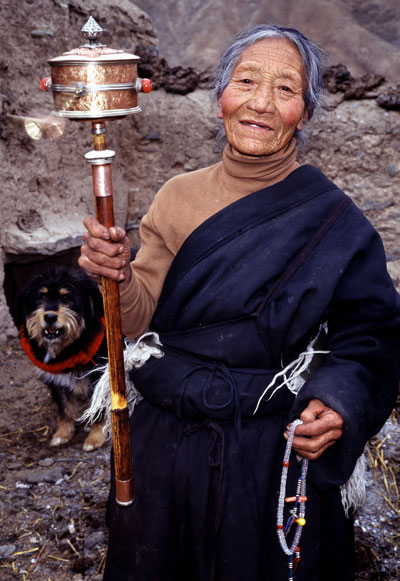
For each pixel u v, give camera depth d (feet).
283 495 5.29
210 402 5.46
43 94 16.67
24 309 11.94
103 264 4.86
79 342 11.82
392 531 9.27
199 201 5.69
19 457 11.78
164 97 18.98
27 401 13.78
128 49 20.01
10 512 10.05
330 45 62.85
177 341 5.65
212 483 5.58
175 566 5.89
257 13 64.18
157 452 5.78
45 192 17.03
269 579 5.74
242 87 5.26
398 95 17.38
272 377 5.51
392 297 5.41
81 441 12.37
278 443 5.60
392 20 65.16
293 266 5.30
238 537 5.50
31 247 16.07
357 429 5.04
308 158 17.93
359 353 5.34
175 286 5.58
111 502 6.43
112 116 4.51
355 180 17.78
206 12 64.69
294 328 5.29
